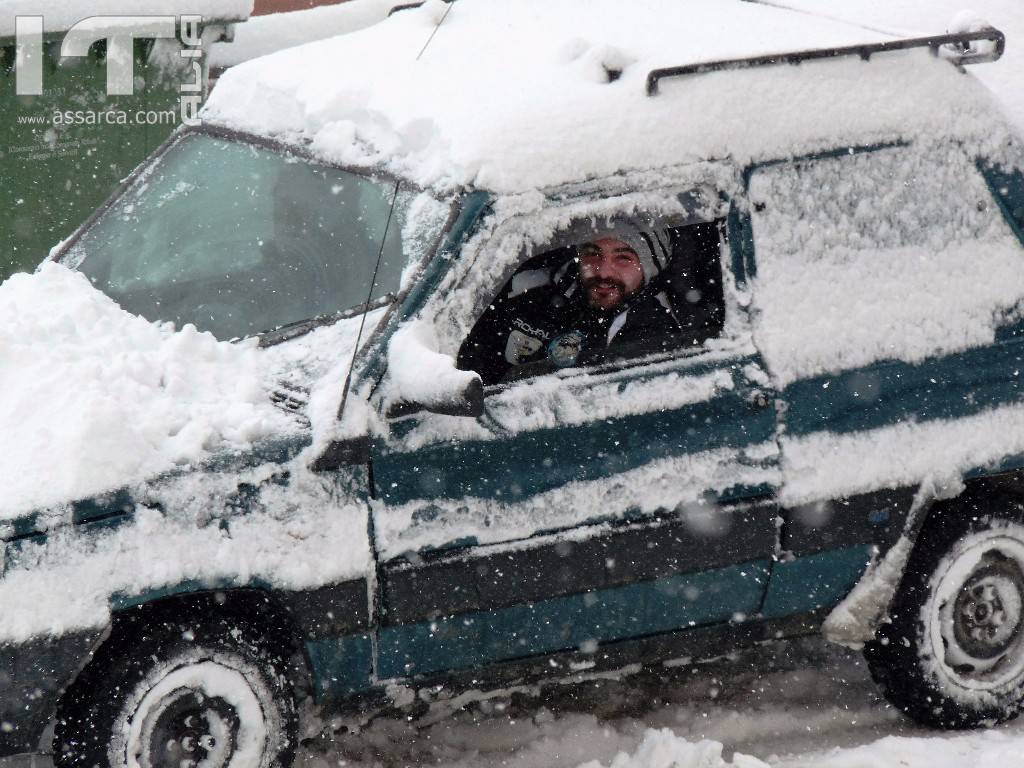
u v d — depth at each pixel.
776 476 14.95
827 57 15.80
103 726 13.02
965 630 16.44
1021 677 16.77
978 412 15.92
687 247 14.98
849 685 17.59
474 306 14.09
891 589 15.82
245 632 13.66
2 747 12.69
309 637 13.67
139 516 12.98
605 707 16.84
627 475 14.44
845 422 15.29
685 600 15.08
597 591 14.63
